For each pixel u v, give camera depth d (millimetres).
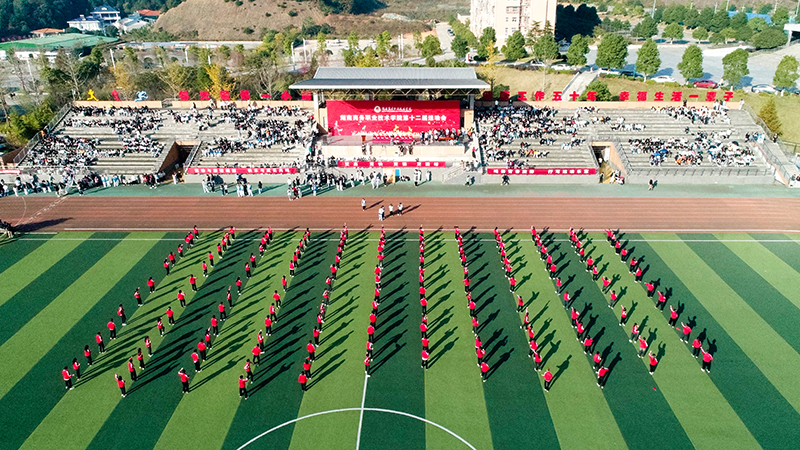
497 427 30719
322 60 137000
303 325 40188
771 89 101188
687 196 66250
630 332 39062
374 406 32312
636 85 106438
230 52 158000
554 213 61281
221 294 44500
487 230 56719
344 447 29375
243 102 89500
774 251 51438
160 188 71688
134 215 61906
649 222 58438
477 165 73000
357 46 154375
